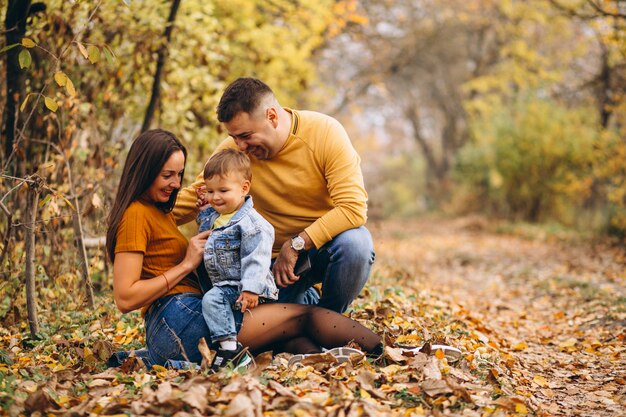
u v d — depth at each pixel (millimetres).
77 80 6109
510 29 23672
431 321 5434
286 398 3162
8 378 3426
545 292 9141
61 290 5273
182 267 3688
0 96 5715
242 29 9266
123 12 6410
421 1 25859
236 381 3238
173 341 3686
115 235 3654
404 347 4047
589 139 19031
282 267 3949
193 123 7438
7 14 5324
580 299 8227
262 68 9617
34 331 4469
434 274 11555
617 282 9375
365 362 3758
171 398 3018
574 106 23406
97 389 3430
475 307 8188
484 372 4125
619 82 18094
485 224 21750
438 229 23109
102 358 4008
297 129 4027
